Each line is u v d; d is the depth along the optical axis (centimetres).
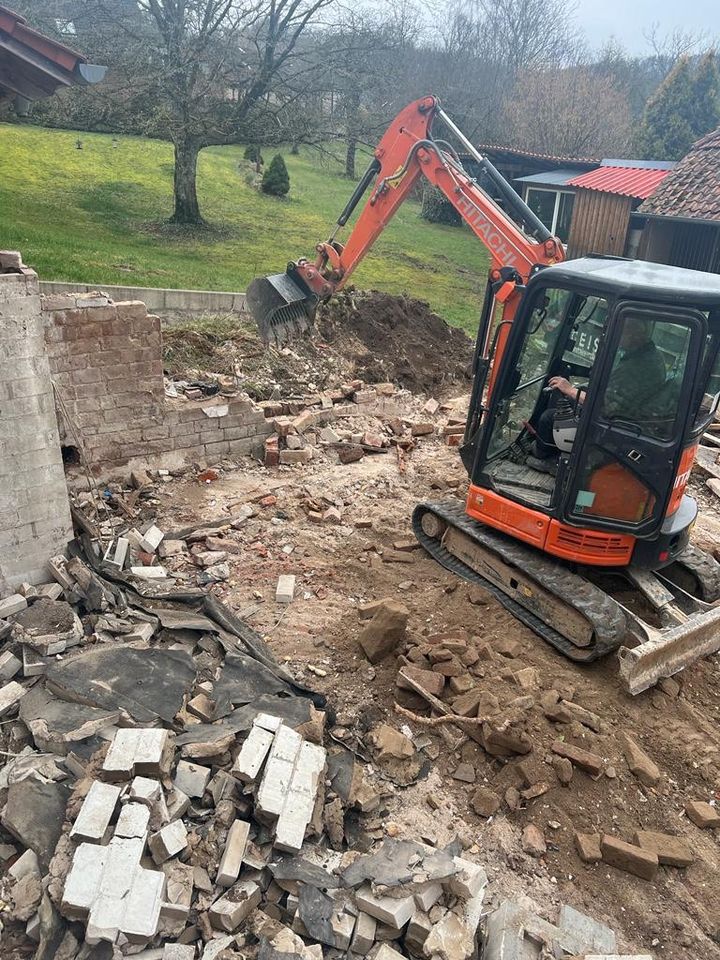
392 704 565
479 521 699
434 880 400
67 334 759
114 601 589
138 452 854
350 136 2020
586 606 586
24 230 1661
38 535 593
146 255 1684
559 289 606
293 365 1104
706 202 1563
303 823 414
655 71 5194
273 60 1962
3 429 553
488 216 712
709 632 614
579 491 599
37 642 513
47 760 440
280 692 523
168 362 1004
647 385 562
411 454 998
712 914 450
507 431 684
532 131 3306
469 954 383
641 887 461
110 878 363
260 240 2067
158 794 405
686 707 586
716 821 498
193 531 765
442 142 772
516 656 606
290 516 814
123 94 1917
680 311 537
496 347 688
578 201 2114
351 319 1257
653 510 591
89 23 1914
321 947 372
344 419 1046
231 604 664
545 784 505
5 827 400
